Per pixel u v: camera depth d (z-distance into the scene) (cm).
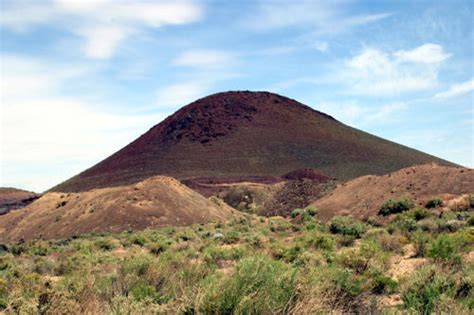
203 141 18612
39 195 14975
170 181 7306
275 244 2489
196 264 1200
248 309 661
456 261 1322
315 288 748
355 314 849
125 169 17950
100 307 793
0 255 3638
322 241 2366
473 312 764
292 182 10456
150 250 2905
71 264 2111
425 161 17200
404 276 1186
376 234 2944
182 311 693
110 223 5972
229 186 12506
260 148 17662
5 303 895
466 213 3625
